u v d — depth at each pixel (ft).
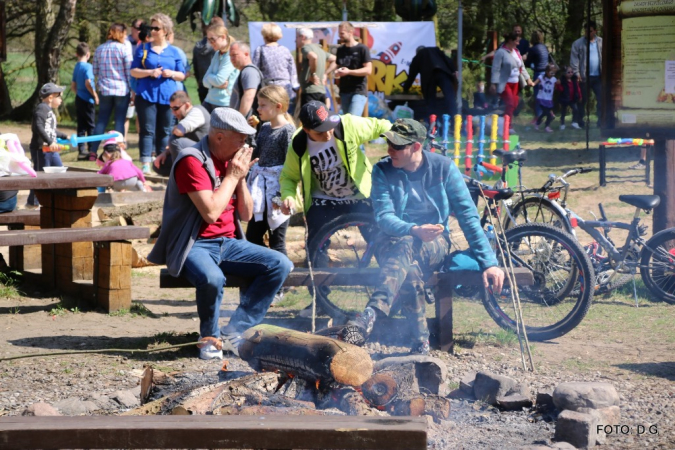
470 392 14.53
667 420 13.39
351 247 21.25
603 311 21.34
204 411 11.84
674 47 22.18
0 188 21.33
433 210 17.29
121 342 18.24
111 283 20.95
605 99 23.21
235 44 26.76
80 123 49.57
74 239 20.13
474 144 42.75
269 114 21.25
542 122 66.80
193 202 16.31
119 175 34.22
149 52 40.63
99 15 77.87
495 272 16.74
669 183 23.26
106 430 9.17
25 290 23.09
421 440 9.05
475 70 71.31
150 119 40.81
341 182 19.62
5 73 82.28
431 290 19.49
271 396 12.49
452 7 74.08
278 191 21.38
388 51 51.47
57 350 17.46
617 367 16.60
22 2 75.31
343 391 12.79
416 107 50.57
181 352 17.44
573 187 38.37
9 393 14.60
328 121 18.61
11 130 65.46
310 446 9.16
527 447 11.84
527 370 16.44
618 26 22.79
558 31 76.28
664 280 22.13
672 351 17.72
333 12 74.38
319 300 19.99
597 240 22.61
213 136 16.61
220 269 17.24
